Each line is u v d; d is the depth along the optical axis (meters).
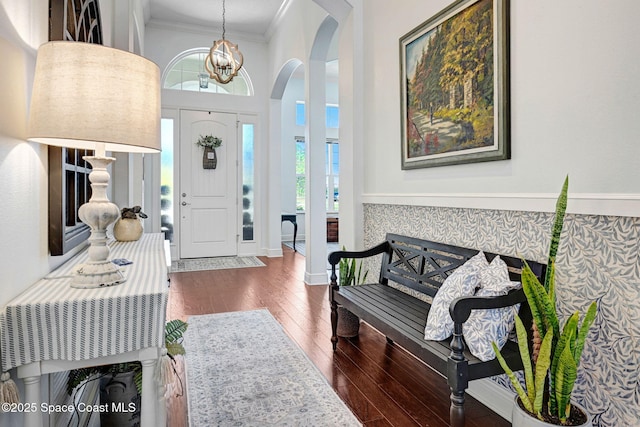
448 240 2.37
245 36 6.38
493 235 2.04
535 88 1.79
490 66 2.01
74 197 1.84
